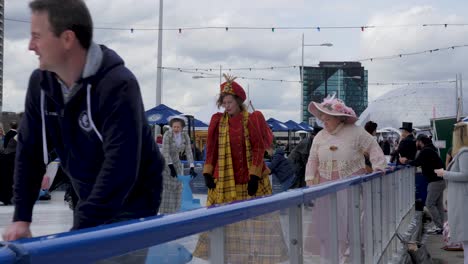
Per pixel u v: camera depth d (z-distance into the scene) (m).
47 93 2.33
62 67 2.23
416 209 13.88
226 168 5.14
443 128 17.20
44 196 12.19
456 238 7.16
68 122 2.32
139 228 1.45
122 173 2.20
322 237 3.47
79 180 2.42
